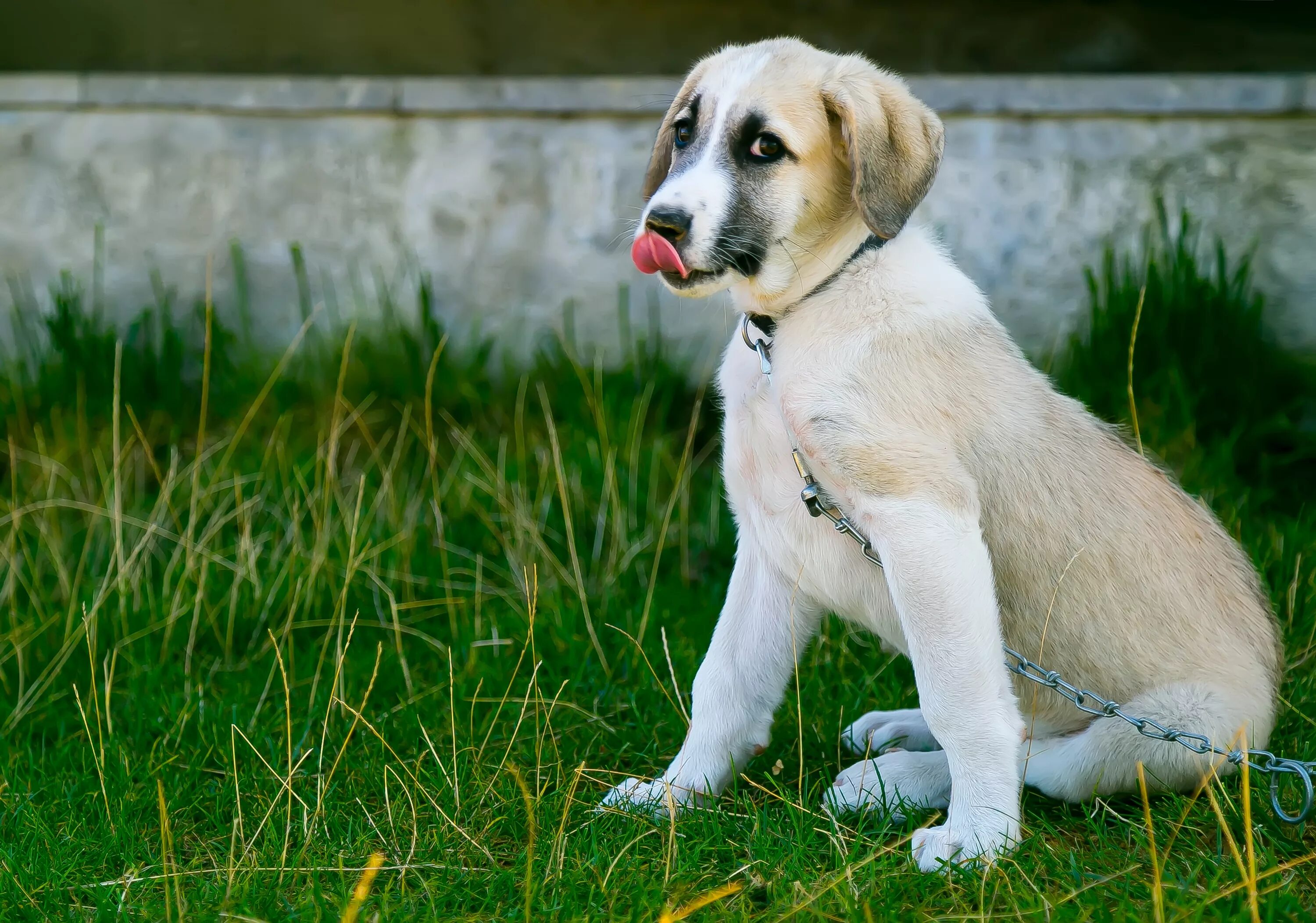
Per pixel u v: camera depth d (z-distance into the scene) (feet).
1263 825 9.59
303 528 15.84
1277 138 17.53
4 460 17.54
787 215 9.81
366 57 20.20
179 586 14.35
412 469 16.97
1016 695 10.43
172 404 18.25
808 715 12.18
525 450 17.03
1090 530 9.98
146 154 19.61
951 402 9.63
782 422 9.88
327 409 17.85
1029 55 19.21
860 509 9.46
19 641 13.79
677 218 9.51
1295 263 17.62
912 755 10.54
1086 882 8.98
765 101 9.80
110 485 16.15
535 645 13.62
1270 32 18.63
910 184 9.80
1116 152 18.02
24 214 19.84
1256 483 16.25
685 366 18.52
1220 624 10.11
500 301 19.56
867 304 9.75
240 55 20.24
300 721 12.21
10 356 19.81
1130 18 18.92
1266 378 17.06
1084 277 18.22
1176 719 9.77
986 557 9.37
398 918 8.59
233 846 9.66
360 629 14.19
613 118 19.02
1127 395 16.55
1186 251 17.66
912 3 19.33
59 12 20.33
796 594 10.47
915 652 9.27
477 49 20.15
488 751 11.60
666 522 15.19
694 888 9.05
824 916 8.41
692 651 13.32
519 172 19.26
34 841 10.10
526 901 8.47
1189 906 8.38
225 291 19.75
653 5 19.75
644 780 10.74
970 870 8.97
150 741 12.14
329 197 19.60
